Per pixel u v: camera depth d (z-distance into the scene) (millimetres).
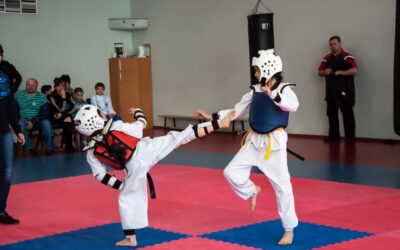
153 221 5703
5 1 13812
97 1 15359
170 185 7578
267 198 6637
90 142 4660
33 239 5176
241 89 13648
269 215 5840
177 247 4785
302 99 12562
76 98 11906
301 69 12508
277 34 12836
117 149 4582
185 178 8086
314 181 7590
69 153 11141
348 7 11648
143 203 4738
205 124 4668
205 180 7891
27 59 14242
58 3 14688
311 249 4621
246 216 5824
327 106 11703
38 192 7352
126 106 15273
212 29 14117
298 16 12453
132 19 15391
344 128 11594
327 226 5320
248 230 5277
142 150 4648
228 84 13914
